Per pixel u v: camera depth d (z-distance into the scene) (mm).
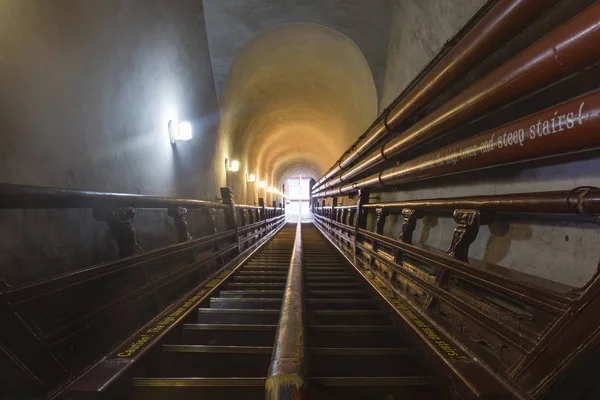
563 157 2074
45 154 2268
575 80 2016
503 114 2691
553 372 1614
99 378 1660
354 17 5422
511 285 2004
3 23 1928
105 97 3010
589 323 1477
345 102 8047
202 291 3678
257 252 7566
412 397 1904
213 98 6383
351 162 7801
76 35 2578
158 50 4023
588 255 1901
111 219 2596
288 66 7457
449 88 3115
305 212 47000
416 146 3898
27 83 2109
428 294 3043
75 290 2248
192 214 5391
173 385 1805
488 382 1716
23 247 2082
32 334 1660
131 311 2736
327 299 3982
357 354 2344
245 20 5645
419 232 4387
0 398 1562
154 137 4074
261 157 13812
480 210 2541
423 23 4023
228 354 2262
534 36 2291
